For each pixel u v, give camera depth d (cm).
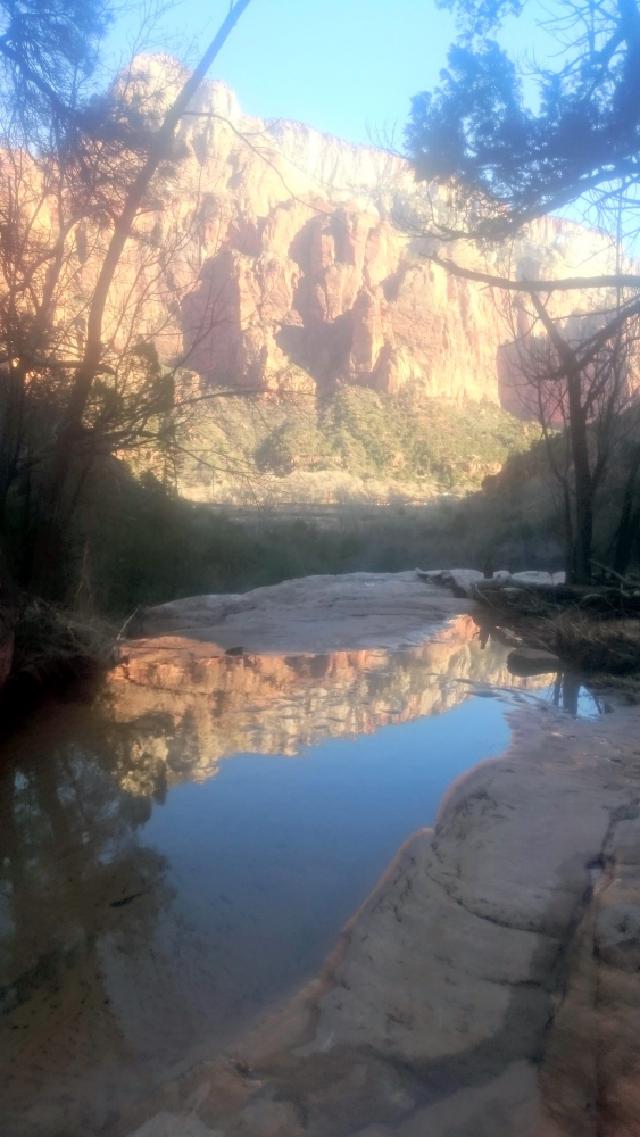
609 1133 260
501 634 1405
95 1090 296
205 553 2025
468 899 415
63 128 931
